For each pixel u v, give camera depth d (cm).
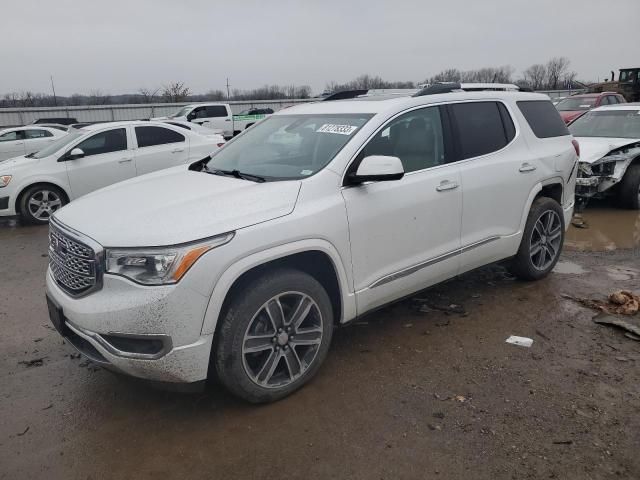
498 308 461
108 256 280
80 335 295
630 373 350
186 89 4609
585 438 284
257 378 310
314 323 334
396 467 266
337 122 386
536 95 522
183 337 277
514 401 320
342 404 321
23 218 873
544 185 491
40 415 318
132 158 934
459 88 454
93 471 269
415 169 387
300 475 263
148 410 321
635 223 782
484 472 261
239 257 287
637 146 838
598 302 469
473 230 427
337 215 330
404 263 378
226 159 424
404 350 387
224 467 270
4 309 491
